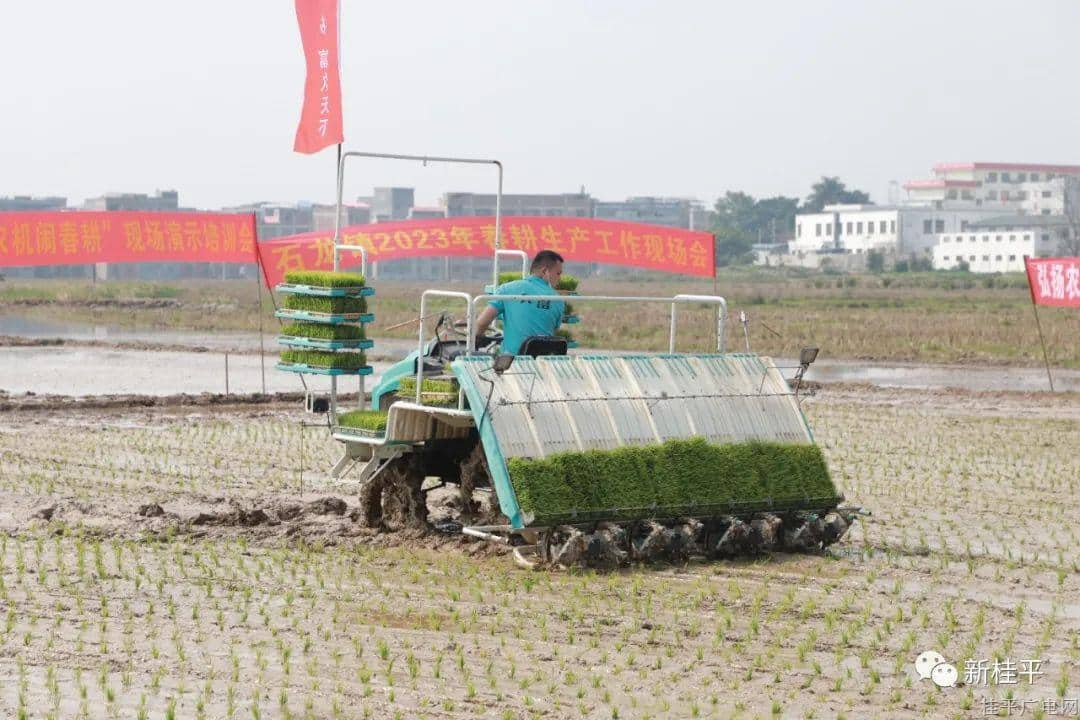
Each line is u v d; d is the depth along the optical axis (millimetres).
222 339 43125
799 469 11852
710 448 11508
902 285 98188
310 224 149500
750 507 11547
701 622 9516
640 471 11156
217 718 7488
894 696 7977
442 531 12438
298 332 12586
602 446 11195
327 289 12156
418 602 10023
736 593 10281
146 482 15766
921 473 16906
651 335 42062
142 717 7348
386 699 7824
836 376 32062
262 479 16062
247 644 8906
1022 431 21453
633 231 21688
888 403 25844
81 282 96312
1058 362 35062
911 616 9812
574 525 10852
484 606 9883
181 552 11750
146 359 34688
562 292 13539
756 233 198500
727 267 151250
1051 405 25656
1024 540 12688
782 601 10109
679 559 11383
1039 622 9750
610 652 8797
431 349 12492
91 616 9578
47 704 7684
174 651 8742
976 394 27469
